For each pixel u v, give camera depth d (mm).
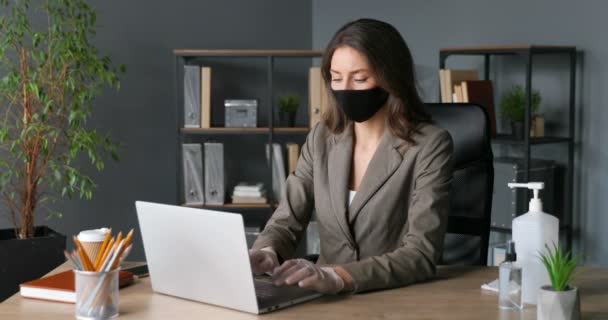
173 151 4367
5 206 3906
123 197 4266
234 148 4527
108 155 4203
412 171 2039
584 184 3855
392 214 2057
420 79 4430
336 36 2031
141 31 4254
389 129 2064
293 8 4629
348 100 2012
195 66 4059
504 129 4129
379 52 1976
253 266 1886
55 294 1706
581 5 3779
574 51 3768
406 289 1806
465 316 1579
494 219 3842
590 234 3850
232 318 1581
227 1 4461
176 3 4332
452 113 2338
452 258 2336
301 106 4648
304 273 1712
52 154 3842
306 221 2242
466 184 2316
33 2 3893
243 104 4105
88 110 3723
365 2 4559
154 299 1723
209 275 1649
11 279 3543
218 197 4137
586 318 1573
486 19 4129
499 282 1636
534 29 3957
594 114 3789
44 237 3594
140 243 4324
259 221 4434
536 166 3826
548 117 3969
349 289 1769
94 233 1732
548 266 1522
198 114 4094
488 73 4137
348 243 2109
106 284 1571
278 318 1578
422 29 4395
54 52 3512
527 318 1562
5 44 3455
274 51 4031
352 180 2146
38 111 3756
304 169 2238
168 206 1667
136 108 4266
